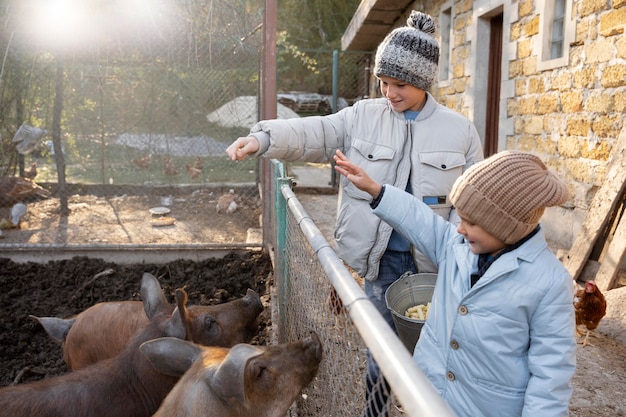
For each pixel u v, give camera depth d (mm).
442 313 2221
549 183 1940
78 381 2902
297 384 2217
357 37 17062
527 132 8016
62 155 9297
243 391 1932
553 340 1958
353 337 1847
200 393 2135
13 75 9000
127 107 11398
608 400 4086
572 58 6969
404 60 2818
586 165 6773
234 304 3469
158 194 11375
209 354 2334
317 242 2066
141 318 3789
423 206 2465
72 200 10641
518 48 8156
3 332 5246
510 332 2002
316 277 2416
